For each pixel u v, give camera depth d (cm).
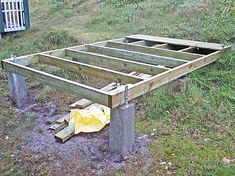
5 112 398
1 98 440
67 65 399
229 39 546
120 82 340
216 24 613
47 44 663
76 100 421
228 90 404
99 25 835
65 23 902
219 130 322
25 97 425
